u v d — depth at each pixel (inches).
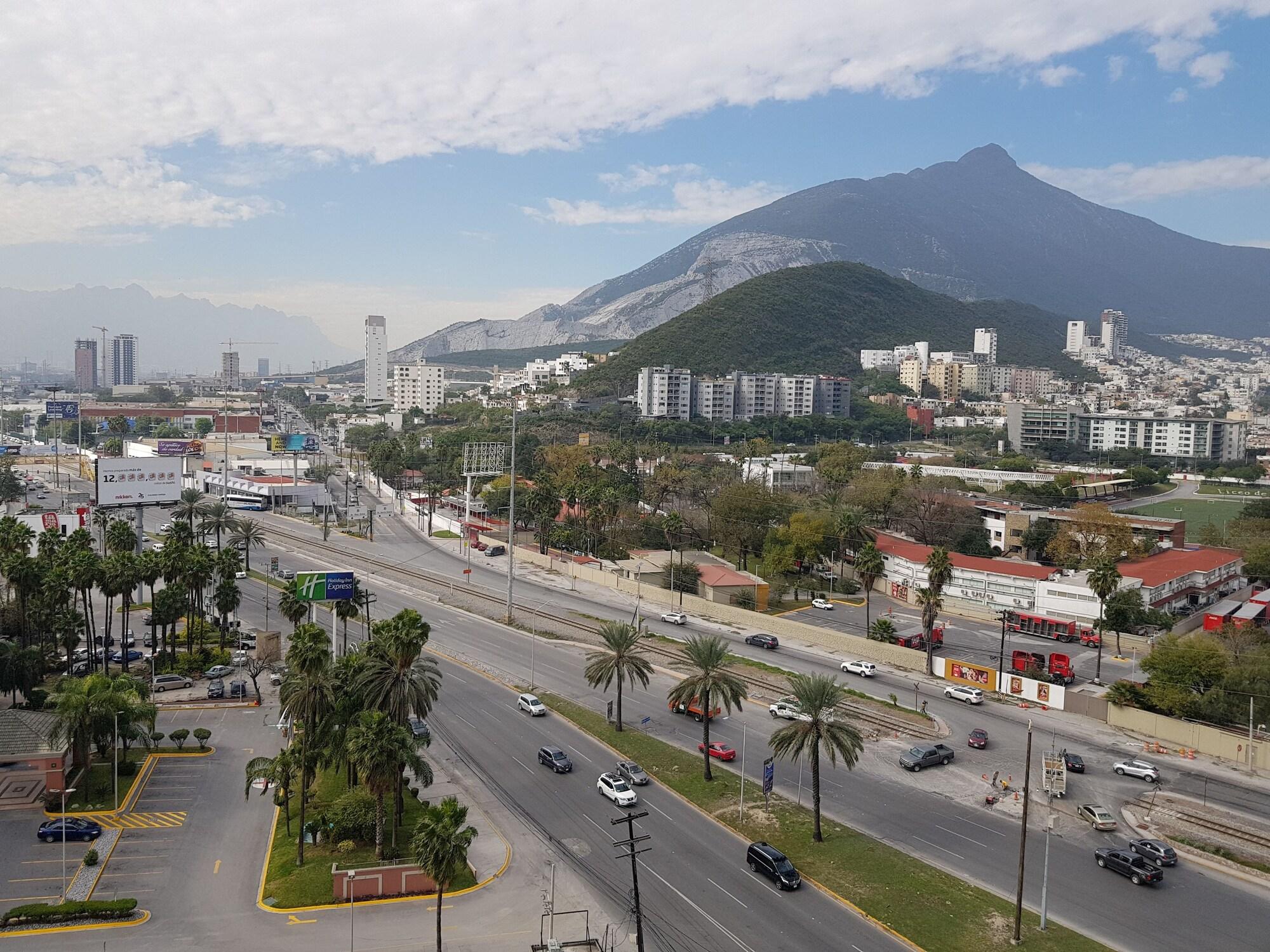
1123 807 3284.9
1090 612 5807.1
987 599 6382.9
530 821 3036.4
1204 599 6845.5
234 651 5108.3
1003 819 3154.5
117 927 2368.4
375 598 4840.1
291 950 2272.4
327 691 2901.1
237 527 6825.8
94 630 5196.9
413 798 3161.9
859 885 2625.5
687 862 2765.7
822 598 6456.7
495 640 5378.9
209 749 3661.4
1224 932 2440.9
